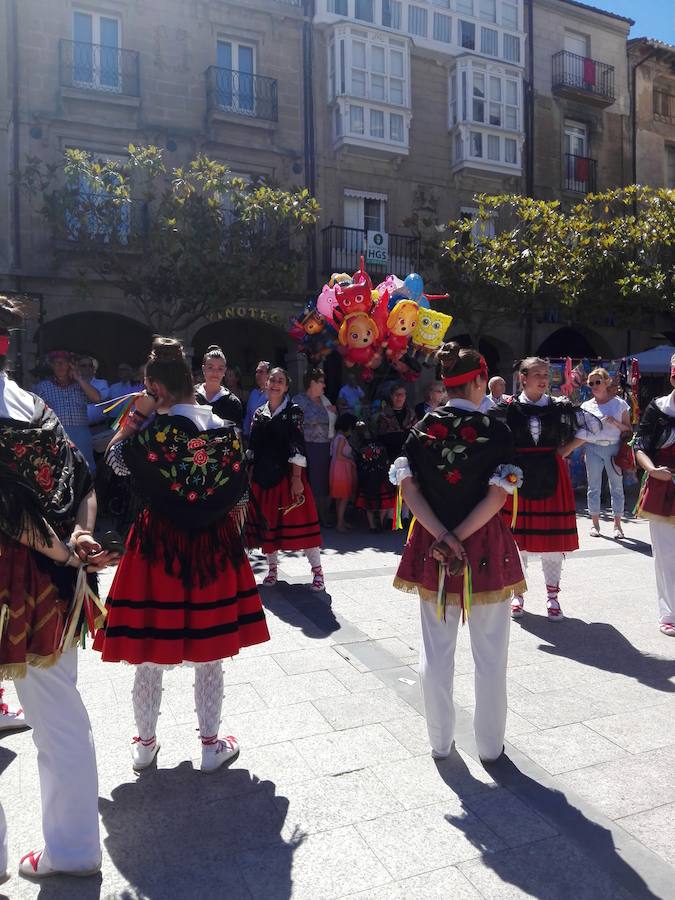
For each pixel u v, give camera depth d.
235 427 2.86
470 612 2.95
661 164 21.27
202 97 15.46
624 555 7.14
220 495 2.76
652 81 21.16
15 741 3.21
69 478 2.32
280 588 5.77
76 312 14.15
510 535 3.04
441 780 2.90
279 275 12.40
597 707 3.59
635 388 11.75
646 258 15.09
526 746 3.19
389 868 2.36
